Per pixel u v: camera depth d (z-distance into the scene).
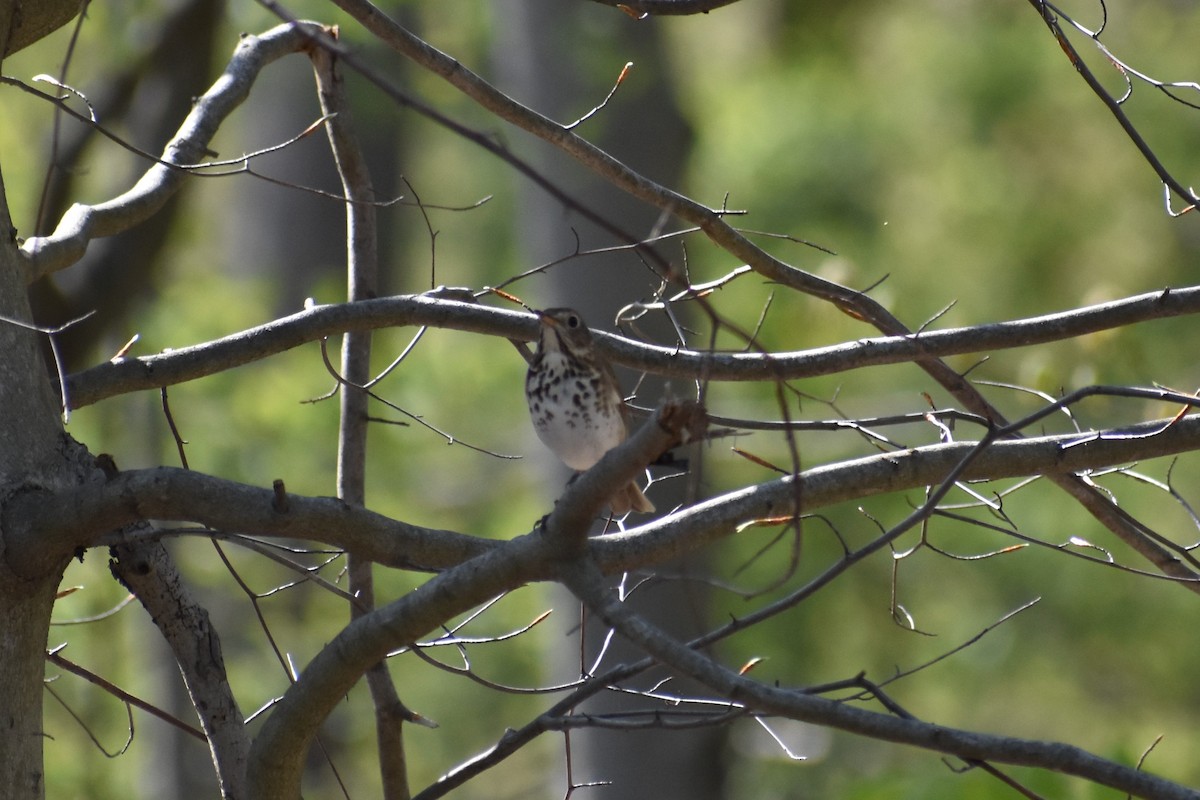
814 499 5.73
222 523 5.28
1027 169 18.83
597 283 14.75
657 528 5.48
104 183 14.51
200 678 5.86
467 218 24.64
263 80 24.88
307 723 5.12
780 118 18.00
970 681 18.75
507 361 18.39
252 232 24.83
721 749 16.42
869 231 17.70
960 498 15.45
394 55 18.02
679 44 20.83
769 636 17.34
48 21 6.42
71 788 12.74
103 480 5.49
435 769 19.23
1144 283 18.55
